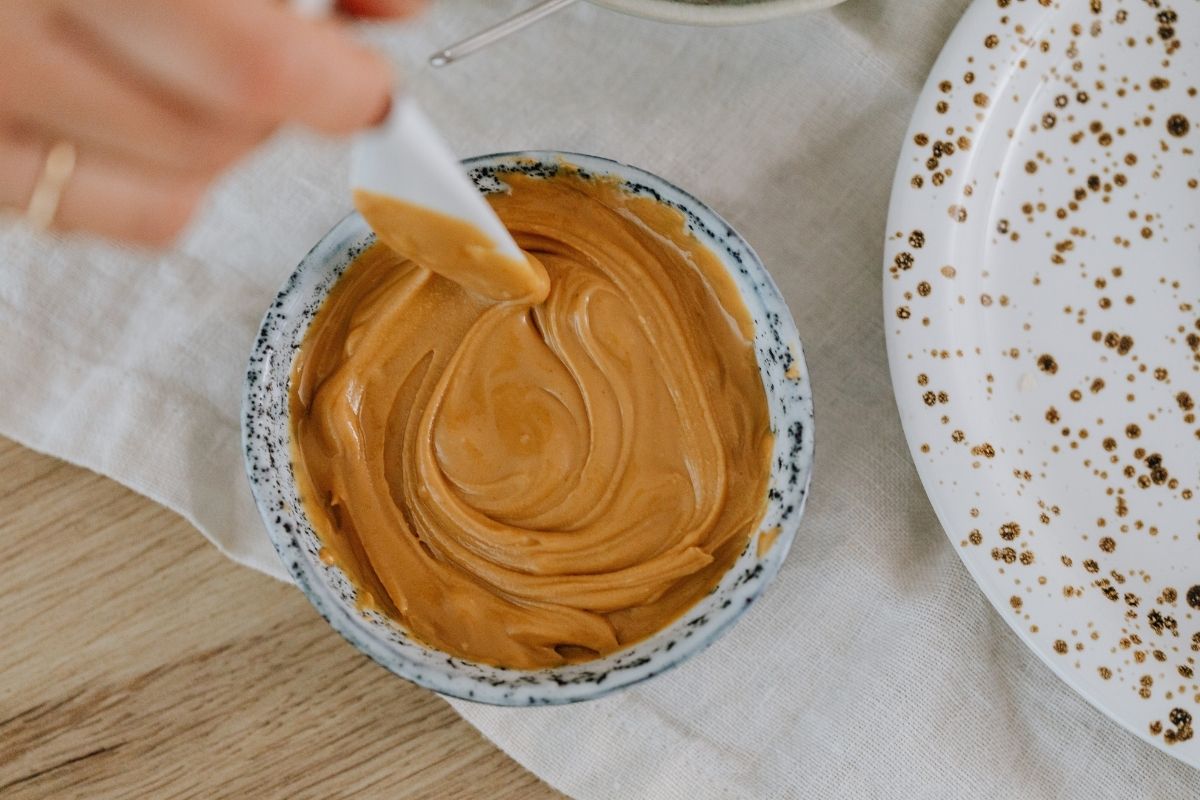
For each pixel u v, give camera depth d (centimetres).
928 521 46
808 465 43
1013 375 45
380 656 43
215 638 47
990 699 46
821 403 47
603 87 47
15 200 37
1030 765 46
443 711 47
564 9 47
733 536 44
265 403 44
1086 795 46
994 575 44
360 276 45
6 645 47
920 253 45
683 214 44
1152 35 45
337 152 48
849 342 47
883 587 46
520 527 44
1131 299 45
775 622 46
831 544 46
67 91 34
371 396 45
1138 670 44
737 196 47
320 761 47
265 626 47
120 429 47
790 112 47
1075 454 45
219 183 48
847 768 46
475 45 43
